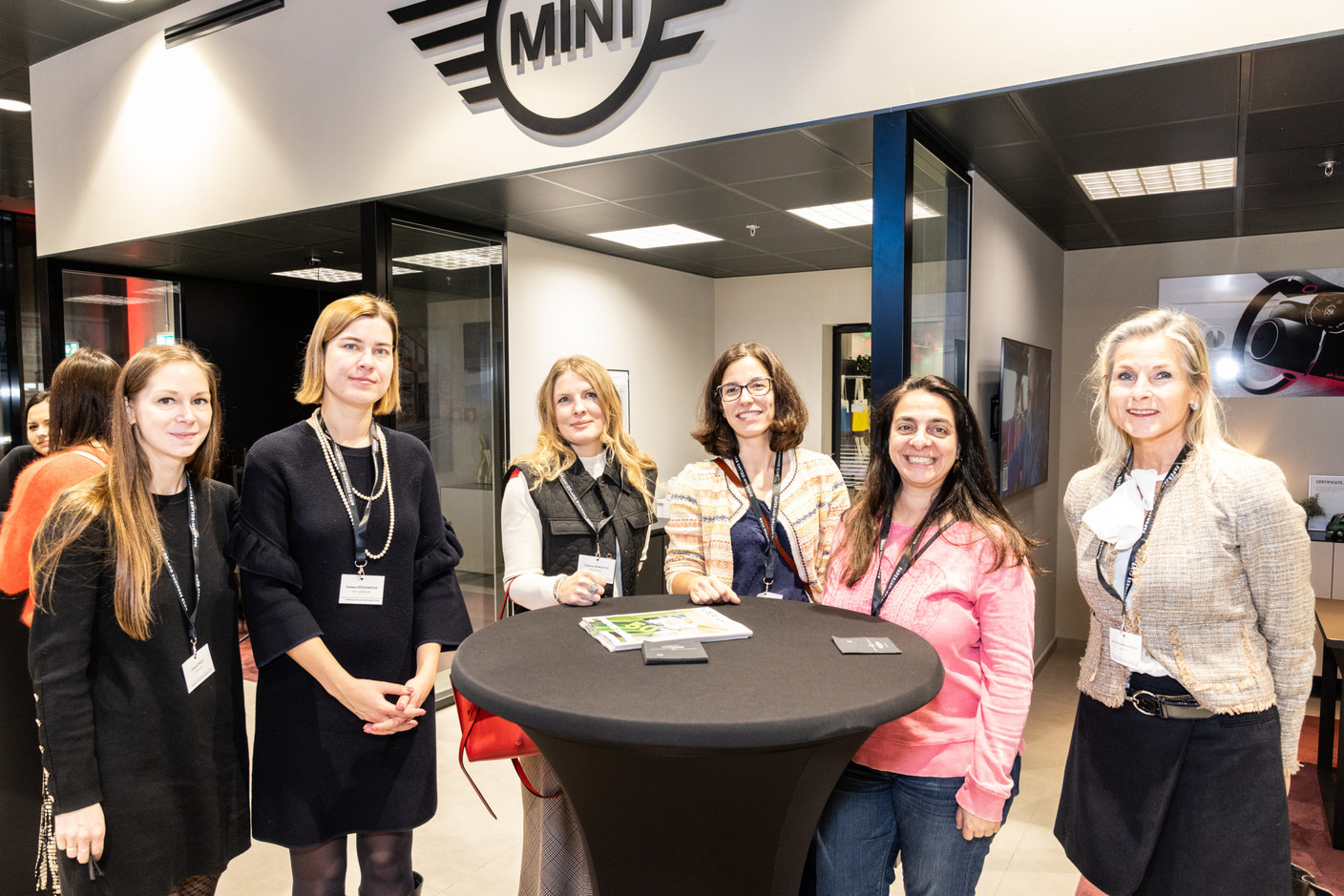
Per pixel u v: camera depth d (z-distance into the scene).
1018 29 2.62
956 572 1.61
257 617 1.75
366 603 1.83
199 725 1.75
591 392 2.21
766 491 2.15
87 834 1.58
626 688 1.17
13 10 4.69
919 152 3.06
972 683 1.60
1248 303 5.23
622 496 2.26
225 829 1.81
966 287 3.68
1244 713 1.63
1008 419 4.31
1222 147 3.35
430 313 4.59
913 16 2.79
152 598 1.69
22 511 2.09
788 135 3.09
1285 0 2.26
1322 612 3.58
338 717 1.81
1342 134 3.17
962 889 1.57
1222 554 1.65
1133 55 2.46
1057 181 3.94
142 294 6.53
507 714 1.13
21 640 2.23
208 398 1.80
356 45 4.13
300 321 8.03
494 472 5.10
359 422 1.92
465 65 3.79
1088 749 1.84
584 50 3.46
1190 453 1.75
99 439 2.18
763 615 1.63
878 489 1.79
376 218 4.16
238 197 4.60
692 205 4.44
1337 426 5.00
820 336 7.06
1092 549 1.85
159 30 4.80
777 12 3.03
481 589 4.98
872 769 1.66
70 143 5.33
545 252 5.57
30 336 7.26
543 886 2.00
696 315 7.30
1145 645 1.71
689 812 1.22
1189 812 1.68
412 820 1.89
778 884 1.29
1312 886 1.93
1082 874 1.83
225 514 1.90
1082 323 5.74
